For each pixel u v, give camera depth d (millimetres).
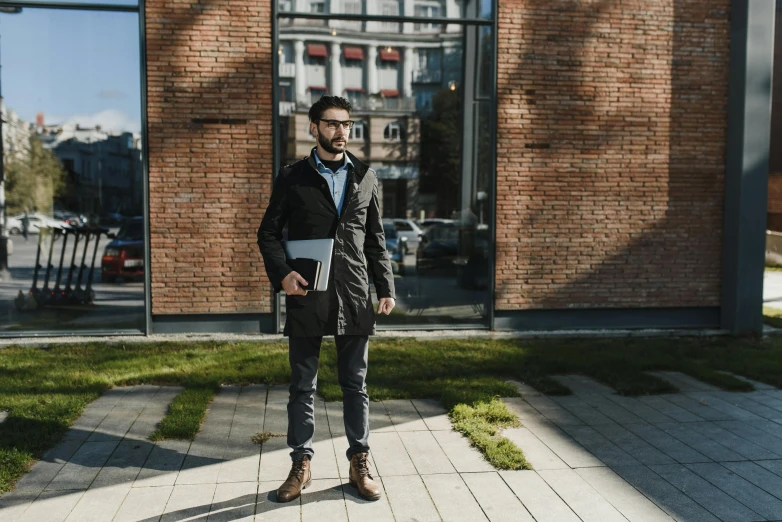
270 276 3543
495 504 3561
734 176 8289
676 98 8320
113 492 3666
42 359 6652
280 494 3557
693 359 6969
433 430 4758
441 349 7289
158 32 7578
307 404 3693
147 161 7625
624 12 8164
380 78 8938
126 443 4422
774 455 4336
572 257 8273
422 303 8742
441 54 8703
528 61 8078
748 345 7809
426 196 9188
